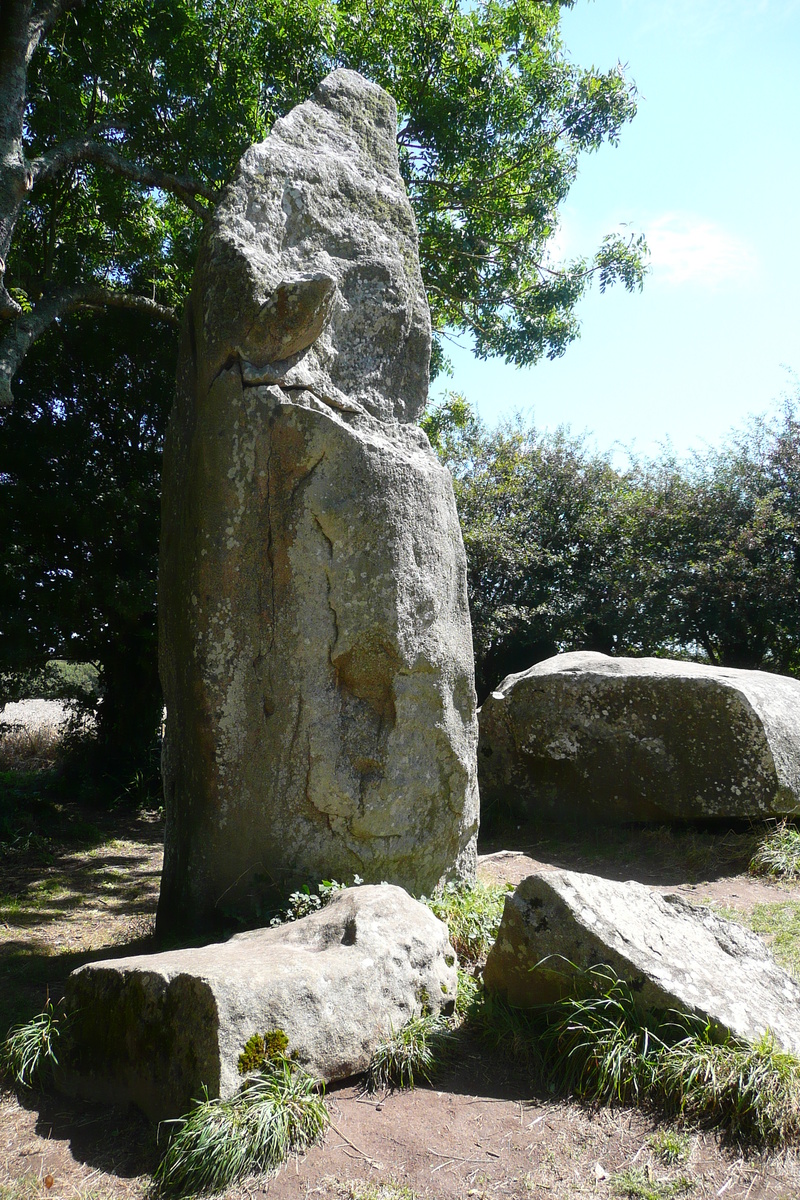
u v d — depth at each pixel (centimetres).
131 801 935
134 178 832
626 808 662
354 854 445
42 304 773
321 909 378
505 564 1393
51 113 856
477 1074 319
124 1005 308
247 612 437
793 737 636
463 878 497
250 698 438
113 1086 308
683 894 535
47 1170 273
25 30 695
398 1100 302
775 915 486
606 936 326
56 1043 327
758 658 1430
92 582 895
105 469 938
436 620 470
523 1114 295
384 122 565
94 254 1020
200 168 941
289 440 434
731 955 348
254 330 442
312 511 436
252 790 437
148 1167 271
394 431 494
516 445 1574
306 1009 297
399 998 328
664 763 644
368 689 454
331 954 326
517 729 711
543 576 1454
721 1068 290
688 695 638
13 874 654
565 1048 316
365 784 445
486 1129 286
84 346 938
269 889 433
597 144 1148
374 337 508
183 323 500
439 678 469
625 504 1487
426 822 468
